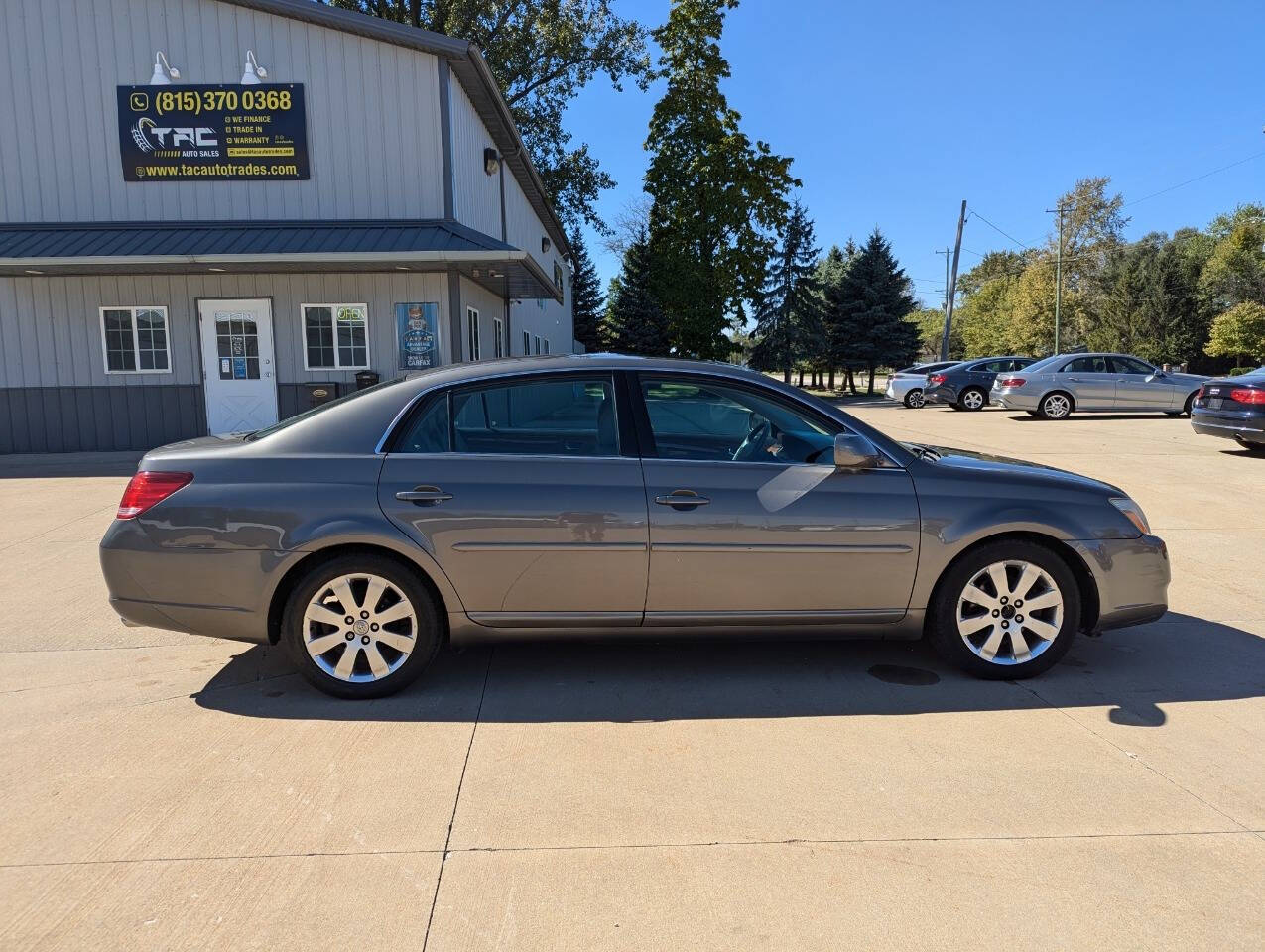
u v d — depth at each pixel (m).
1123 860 2.65
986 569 4.03
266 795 3.03
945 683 4.09
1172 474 10.21
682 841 2.75
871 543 3.93
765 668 4.30
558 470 3.87
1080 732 3.56
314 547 3.74
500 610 3.88
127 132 13.22
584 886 2.52
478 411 3.99
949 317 44.50
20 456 12.90
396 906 2.42
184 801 2.99
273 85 13.20
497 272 13.58
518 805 2.97
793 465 4.00
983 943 2.27
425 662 3.88
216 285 13.26
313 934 2.30
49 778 3.15
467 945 2.26
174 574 3.79
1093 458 11.56
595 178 34.44
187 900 2.44
